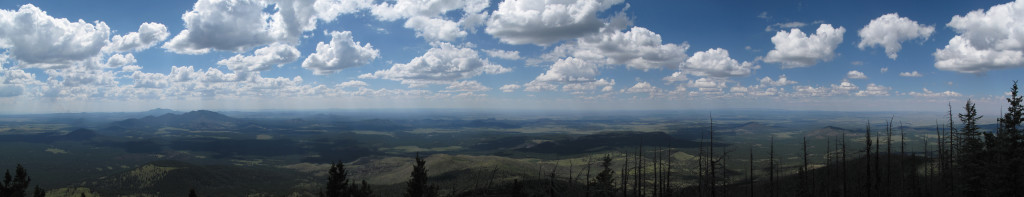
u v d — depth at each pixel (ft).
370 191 234.17
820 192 382.01
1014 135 201.57
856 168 418.72
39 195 201.16
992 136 227.40
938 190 326.85
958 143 299.58
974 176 233.76
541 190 536.01
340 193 217.56
